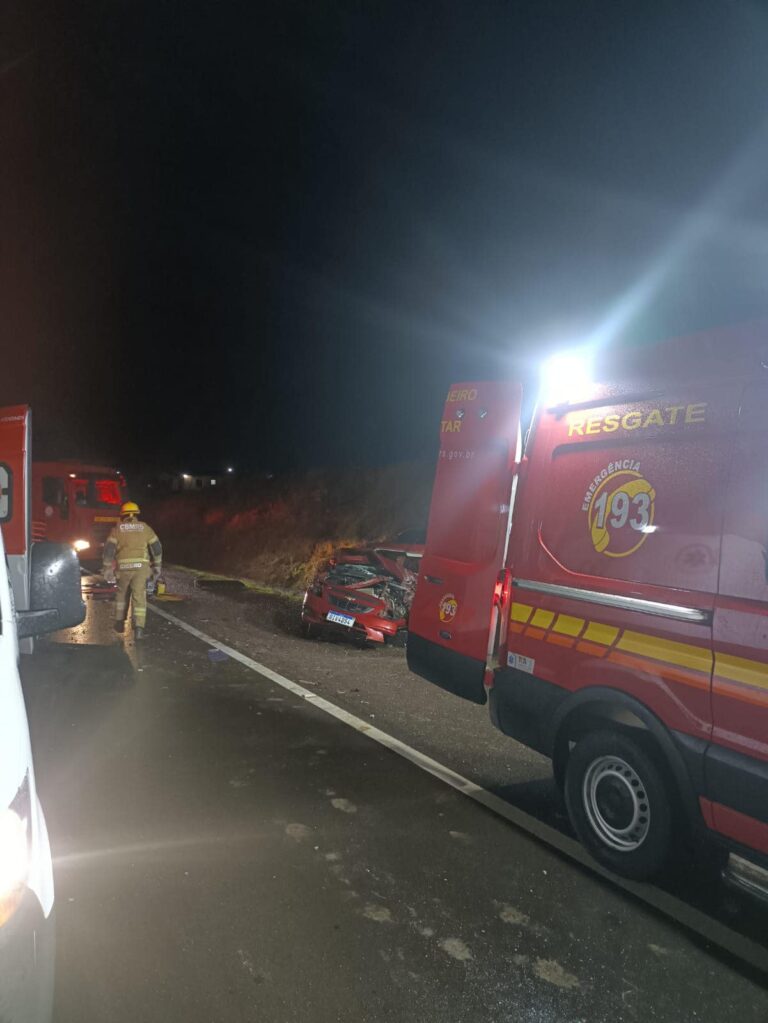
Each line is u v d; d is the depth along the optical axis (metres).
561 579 3.88
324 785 4.43
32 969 1.64
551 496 4.05
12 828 1.71
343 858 3.55
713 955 2.92
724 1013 2.59
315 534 17.48
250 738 5.20
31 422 6.43
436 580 4.99
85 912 3.01
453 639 4.76
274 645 8.58
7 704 2.00
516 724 4.12
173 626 9.38
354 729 5.52
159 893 3.18
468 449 4.85
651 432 3.50
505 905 3.21
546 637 3.93
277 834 3.77
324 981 2.65
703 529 3.18
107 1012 2.45
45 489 17.45
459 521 4.88
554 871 3.53
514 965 2.80
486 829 3.94
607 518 3.67
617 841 3.53
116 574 8.45
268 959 2.76
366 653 8.46
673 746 3.21
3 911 1.62
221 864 3.44
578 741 3.83
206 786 4.33
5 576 2.67
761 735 2.87
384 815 4.05
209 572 18.44
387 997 2.59
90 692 6.18
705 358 3.30
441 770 4.77
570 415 4.01
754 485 3.00
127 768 4.55
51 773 4.45
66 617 2.95
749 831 2.91
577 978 2.74
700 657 3.12
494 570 4.47
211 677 6.85
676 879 3.48
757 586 2.93
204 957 2.76
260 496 22.28
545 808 4.25
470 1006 2.56
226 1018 2.45
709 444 3.22
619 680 3.47
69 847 3.55
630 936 3.02
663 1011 2.58
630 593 3.46
